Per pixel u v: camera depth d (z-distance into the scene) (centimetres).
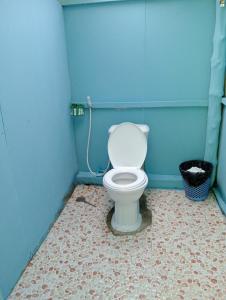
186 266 154
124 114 239
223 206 204
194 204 218
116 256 165
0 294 130
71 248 174
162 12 203
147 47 214
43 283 147
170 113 230
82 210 219
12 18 140
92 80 233
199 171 220
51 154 198
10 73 139
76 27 219
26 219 159
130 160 214
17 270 149
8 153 138
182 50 210
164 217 202
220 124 220
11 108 140
